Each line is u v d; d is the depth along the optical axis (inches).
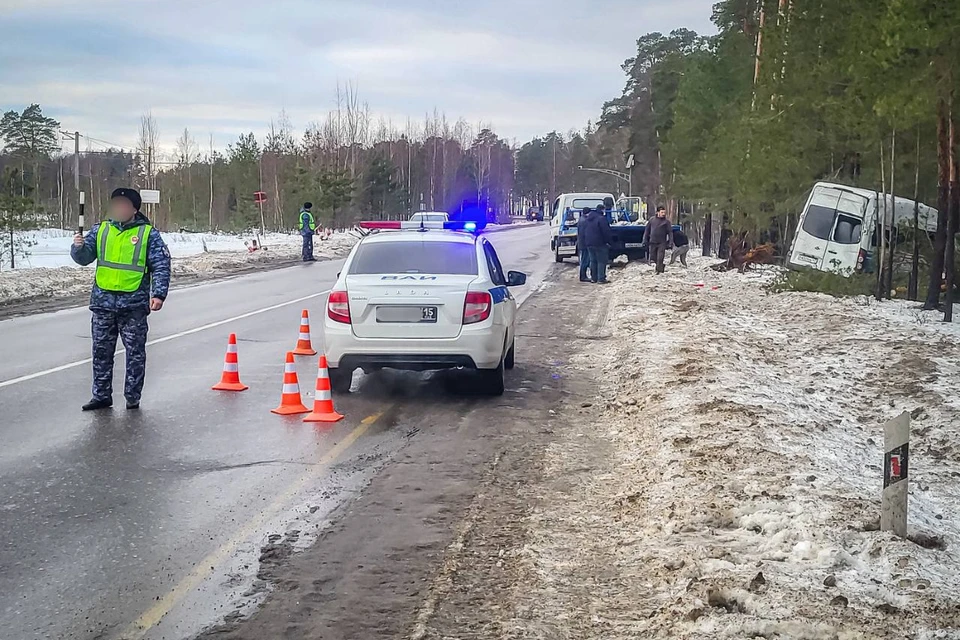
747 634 171.2
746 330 623.5
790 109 928.9
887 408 402.9
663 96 2337.6
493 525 245.0
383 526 243.0
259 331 621.9
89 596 196.1
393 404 398.6
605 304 826.2
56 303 778.2
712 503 247.0
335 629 182.1
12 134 2984.7
